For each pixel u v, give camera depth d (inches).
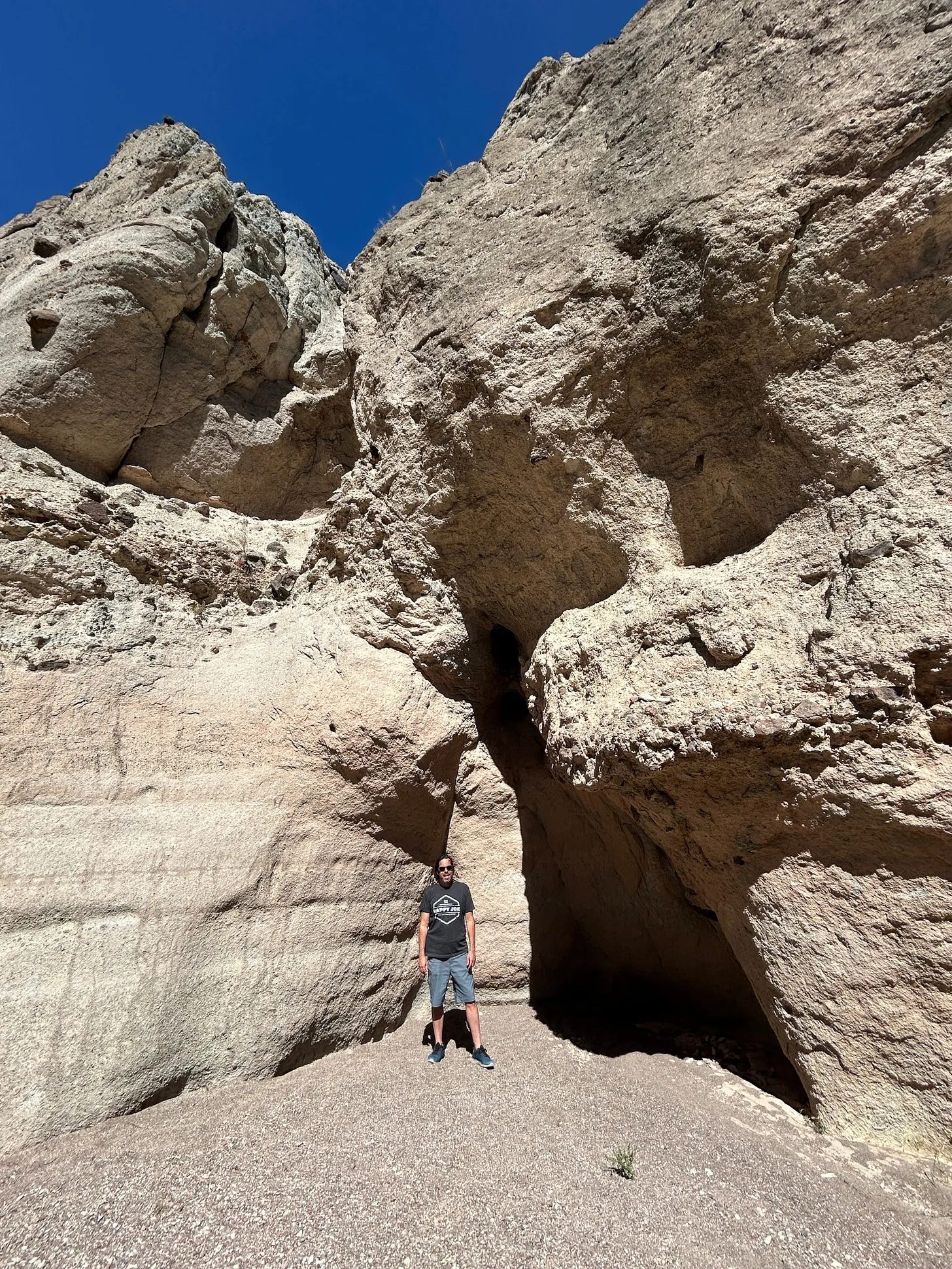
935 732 115.3
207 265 283.1
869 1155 116.7
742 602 140.9
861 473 131.0
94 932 146.3
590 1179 108.3
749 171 142.6
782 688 128.4
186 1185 106.3
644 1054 172.6
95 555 219.1
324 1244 92.0
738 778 135.0
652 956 220.2
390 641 213.5
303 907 175.8
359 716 196.9
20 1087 125.5
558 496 179.9
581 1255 90.7
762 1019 196.5
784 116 142.9
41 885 146.5
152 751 177.0
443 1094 141.4
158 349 272.7
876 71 131.7
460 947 177.5
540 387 172.4
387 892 195.9
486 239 204.2
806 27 147.4
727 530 156.1
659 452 162.6
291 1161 112.9
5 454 233.5
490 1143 119.0
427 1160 112.7
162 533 243.4
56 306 256.4
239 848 170.9
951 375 124.9
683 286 149.1
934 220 122.4
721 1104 143.2
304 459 319.9
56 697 171.3
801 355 138.4
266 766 187.8
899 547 121.6
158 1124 129.0
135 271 260.8
